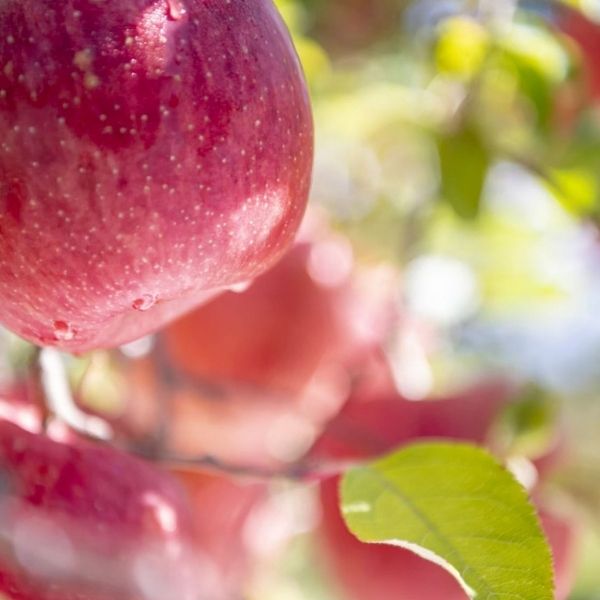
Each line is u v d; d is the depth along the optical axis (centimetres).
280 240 49
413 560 65
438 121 77
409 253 78
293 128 48
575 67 69
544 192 81
